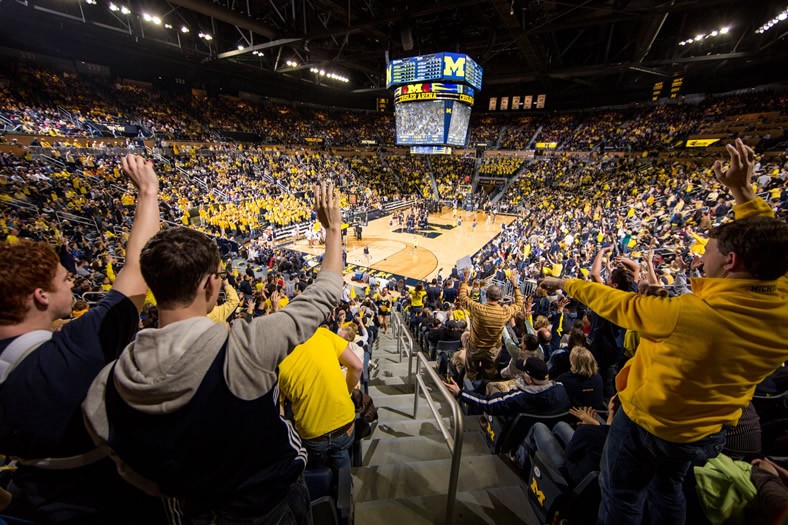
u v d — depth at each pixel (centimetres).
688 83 3722
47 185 1828
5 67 2577
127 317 137
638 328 163
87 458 120
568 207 3066
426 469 327
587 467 244
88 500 125
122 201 2059
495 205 4016
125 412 105
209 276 117
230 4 2342
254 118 4278
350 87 4841
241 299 1043
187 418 103
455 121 2894
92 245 1548
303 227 2772
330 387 240
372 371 709
